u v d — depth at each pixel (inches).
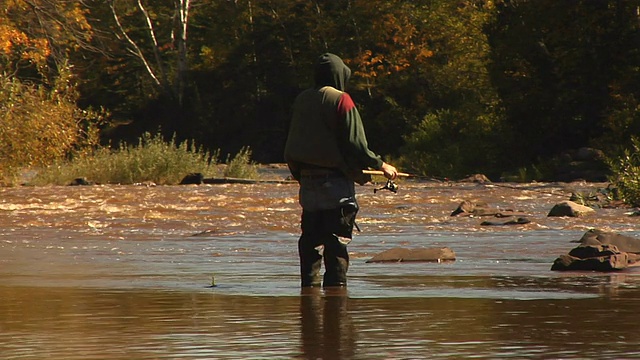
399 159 5506.9
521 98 4704.7
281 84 7849.4
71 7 4987.7
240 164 3752.5
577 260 903.7
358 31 7322.8
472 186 2928.2
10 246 1230.3
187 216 1800.0
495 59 4778.5
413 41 7096.5
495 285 776.9
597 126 4608.8
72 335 520.1
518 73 4758.9
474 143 4913.9
